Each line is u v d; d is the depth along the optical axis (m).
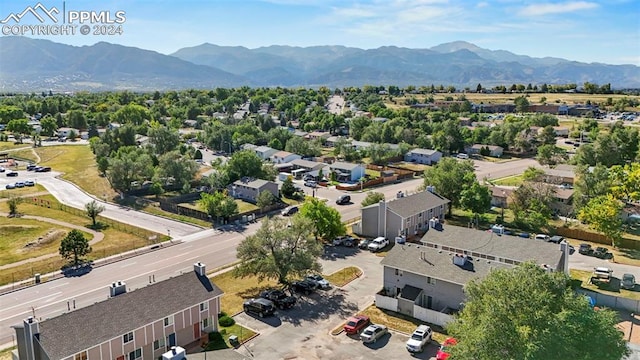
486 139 180.12
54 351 39.91
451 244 67.25
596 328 34.12
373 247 77.12
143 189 121.31
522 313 35.03
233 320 54.59
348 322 52.56
